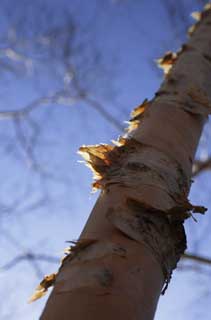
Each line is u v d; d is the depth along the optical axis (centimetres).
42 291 105
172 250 98
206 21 191
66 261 94
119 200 101
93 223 98
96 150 112
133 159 111
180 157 116
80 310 85
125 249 93
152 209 99
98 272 89
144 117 130
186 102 133
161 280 95
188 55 161
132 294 88
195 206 104
